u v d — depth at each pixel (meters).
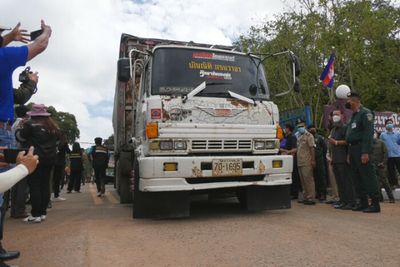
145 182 5.99
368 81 20.61
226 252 4.39
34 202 6.84
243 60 7.21
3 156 3.12
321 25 21.03
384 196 9.71
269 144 6.83
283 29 22.50
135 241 5.02
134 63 7.71
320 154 9.33
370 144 7.15
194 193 6.79
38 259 4.29
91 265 3.98
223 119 6.53
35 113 6.77
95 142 12.70
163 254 4.36
